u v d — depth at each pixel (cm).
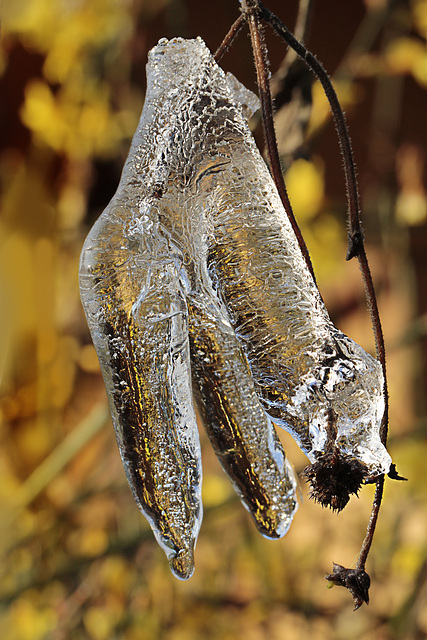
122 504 117
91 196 133
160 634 113
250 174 46
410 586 114
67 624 106
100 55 110
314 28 121
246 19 46
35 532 112
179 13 83
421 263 147
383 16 95
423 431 107
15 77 112
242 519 119
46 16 107
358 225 47
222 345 47
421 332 111
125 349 46
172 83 47
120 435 46
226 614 117
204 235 46
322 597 120
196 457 47
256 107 47
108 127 114
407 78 131
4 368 134
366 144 130
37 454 134
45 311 139
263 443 48
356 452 45
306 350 46
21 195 133
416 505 116
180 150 46
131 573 113
